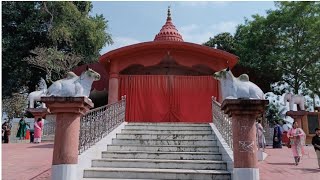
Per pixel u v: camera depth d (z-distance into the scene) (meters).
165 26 20.78
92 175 8.64
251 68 27.02
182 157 10.04
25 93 32.53
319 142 11.58
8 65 29.56
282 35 27.47
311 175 9.95
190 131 12.79
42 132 20.58
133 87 17.28
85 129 9.27
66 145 6.93
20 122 22.48
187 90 17.12
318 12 26.86
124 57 17.41
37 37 30.61
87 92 7.42
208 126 13.48
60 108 7.03
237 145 6.86
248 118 6.95
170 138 12.02
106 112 11.65
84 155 8.79
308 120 21.77
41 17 29.69
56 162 6.86
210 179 8.39
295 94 25.41
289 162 12.79
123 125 13.55
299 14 26.83
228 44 30.41
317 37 26.06
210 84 17.17
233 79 7.20
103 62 17.56
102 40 31.31
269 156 14.61
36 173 9.30
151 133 12.39
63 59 27.44
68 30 29.23
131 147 10.91
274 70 27.16
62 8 29.00
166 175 8.57
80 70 20.62
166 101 17.03
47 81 29.23
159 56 17.30
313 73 26.44
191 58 17.34
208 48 16.92
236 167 6.78
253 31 28.39
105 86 20.16
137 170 8.67
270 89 29.78
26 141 21.53
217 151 10.66
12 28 31.08
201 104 16.92
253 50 27.58
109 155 10.14
